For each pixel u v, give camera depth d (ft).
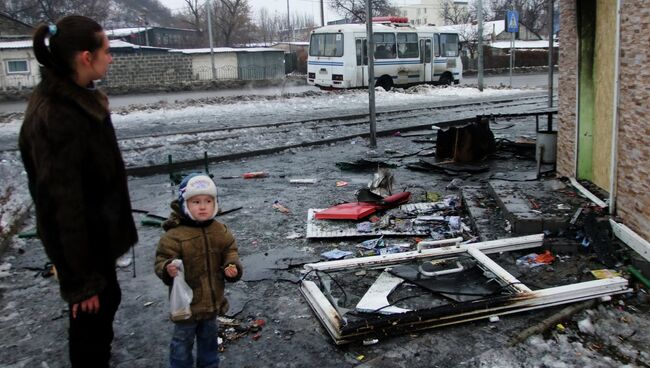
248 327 14.40
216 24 226.58
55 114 9.15
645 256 16.40
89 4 202.28
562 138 25.36
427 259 17.65
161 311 15.60
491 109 71.15
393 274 16.61
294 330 14.21
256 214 24.99
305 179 32.19
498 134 49.03
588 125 23.22
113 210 10.18
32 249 20.86
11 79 123.13
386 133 50.24
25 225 23.79
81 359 10.73
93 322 10.58
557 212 20.02
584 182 23.25
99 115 9.74
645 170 16.70
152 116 65.31
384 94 88.58
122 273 18.39
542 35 269.23
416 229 21.65
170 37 224.33
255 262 19.04
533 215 19.74
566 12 24.02
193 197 10.90
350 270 17.26
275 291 16.69
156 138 47.26
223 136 48.29
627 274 16.06
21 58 122.93
